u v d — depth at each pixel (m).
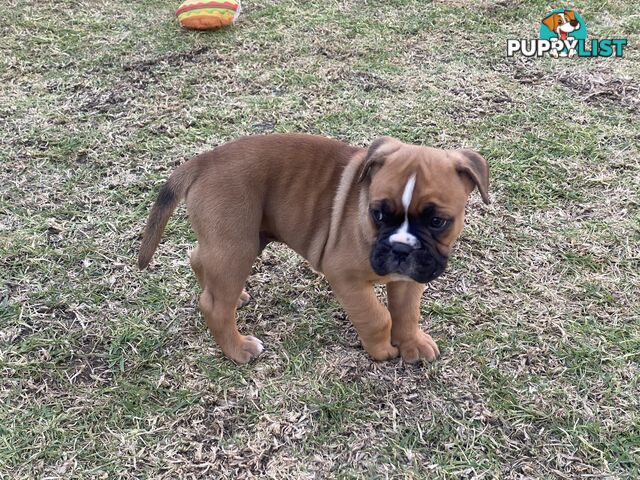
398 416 0.69
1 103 1.22
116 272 0.88
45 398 0.71
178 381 0.74
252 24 1.51
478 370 0.74
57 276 0.87
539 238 0.92
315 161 0.70
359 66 1.34
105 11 1.58
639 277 0.85
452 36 1.45
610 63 1.33
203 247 0.69
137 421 0.69
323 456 0.66
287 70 1.32
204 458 0.66
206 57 1.37
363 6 1.59
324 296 0.85
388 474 0.64
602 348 0.76
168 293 0.85
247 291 0.86
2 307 0.82
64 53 1.39
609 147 1.09
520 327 0.79
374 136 1.12
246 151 0.70
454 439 0.67
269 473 0.64
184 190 0.70
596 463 0.64
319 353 0.77
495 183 1.02
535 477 0.63
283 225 0.71
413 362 0.75
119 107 1.21
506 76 1.30
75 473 0.64
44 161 1.07
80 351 0.77
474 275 0.87
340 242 0.67
